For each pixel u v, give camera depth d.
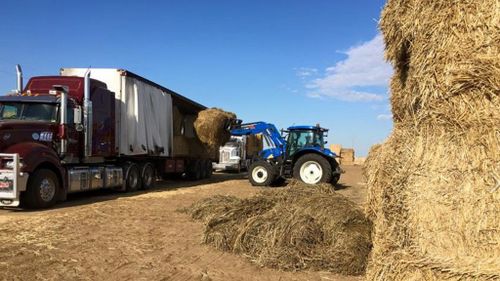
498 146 3.43
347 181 19.77
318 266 5.34
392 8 4.57
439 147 3.80
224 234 6.36
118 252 5.99
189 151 18.72
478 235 3.39
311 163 15.55
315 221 5.94
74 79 11.73
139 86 13.86
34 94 11.12
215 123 17.98
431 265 3.42
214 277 5.05
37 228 7.34
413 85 4.20
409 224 3.84
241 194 13.18
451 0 3.75
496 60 3.47
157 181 19.00
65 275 4.95
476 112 3.56
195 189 14.87
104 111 12.21
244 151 25.77
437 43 3.84
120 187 13.30
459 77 3.62
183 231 7.41
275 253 5.52
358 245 5.32
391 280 3.75
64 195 10.40
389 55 4.79
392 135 4.76
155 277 4.99
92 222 8.02
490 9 3.56
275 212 6.43
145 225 7.87
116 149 12.83
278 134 17.39
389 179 4.25
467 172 3.56
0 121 9.91
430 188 3.75
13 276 4.84
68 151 10.91
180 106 18.09
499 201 3.35
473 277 3.19
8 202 9.20
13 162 9.06
